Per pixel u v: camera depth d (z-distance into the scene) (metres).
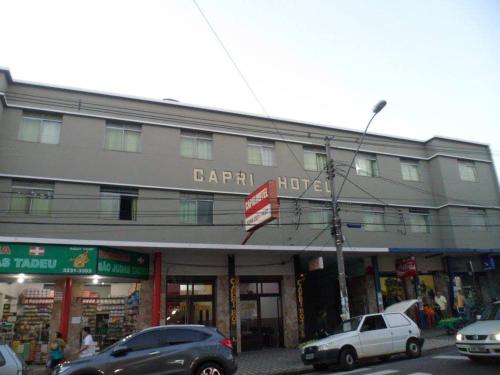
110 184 17.83
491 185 27.83
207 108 20.56
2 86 16.78
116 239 17.34
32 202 16.62
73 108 18.09
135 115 19.14
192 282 19.47
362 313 23.14
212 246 18.28
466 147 27.72
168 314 18.59
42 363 16.78
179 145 19.70
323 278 23.47
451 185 26.00
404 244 23.98
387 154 25.19
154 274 18.14
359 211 23.28
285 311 20.77
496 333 10.31
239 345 19.12
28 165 16.78
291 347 20.30
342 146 23.78
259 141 21.80
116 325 18.00
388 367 12.22
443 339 18.02
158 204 18.52
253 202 17.47
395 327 14.05
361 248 21.36
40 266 15.17
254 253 20.16
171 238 18.28
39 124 17.58
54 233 16.50
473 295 25.53
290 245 20.42
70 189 17.20
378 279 22.56
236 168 20.55
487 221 26.77
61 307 16.70
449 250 23.27
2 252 14.83
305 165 22.53
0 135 16.64
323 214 22.12
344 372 12.13
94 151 17.97
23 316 17.64
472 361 11.52
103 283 18.17
